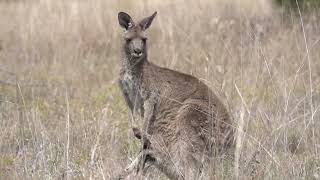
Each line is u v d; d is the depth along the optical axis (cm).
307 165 1134
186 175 1125
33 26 2208
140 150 1232
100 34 2214
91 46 2134
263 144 1152
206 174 1101
